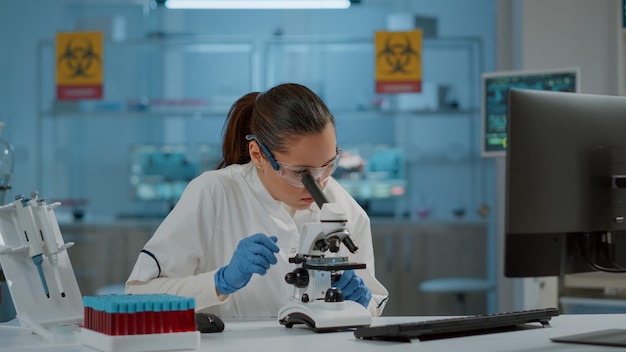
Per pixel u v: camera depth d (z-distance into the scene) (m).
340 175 5.63
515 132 1.48
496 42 4.71
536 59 4.18
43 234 1.76
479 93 5.64
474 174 5.63
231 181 2.06
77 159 5.97
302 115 1.73
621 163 1.59
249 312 2.02
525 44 4.19
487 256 5.24
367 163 5.65
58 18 6.09
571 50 4.15
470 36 5.62
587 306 3.69
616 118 1.59
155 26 6.17
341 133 5.91
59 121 5.98
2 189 2.60
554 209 1.52
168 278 1.87
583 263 1.58
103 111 5.84
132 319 1.39
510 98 1.48
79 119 5.98
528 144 1.49
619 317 1.83
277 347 1.40
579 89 3.37
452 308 5.29
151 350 1.38
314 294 1.64
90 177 5.96
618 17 4.03
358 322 1.62
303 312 1.63
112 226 5.54
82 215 5.84
